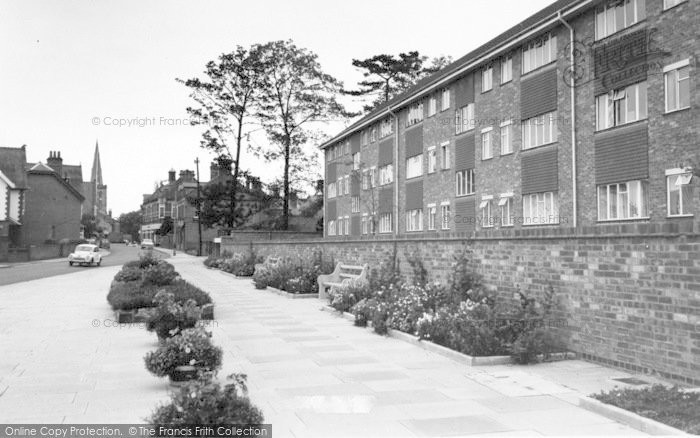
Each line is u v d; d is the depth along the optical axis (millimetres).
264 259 32656
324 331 12008
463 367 8438
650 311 7500
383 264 15875
